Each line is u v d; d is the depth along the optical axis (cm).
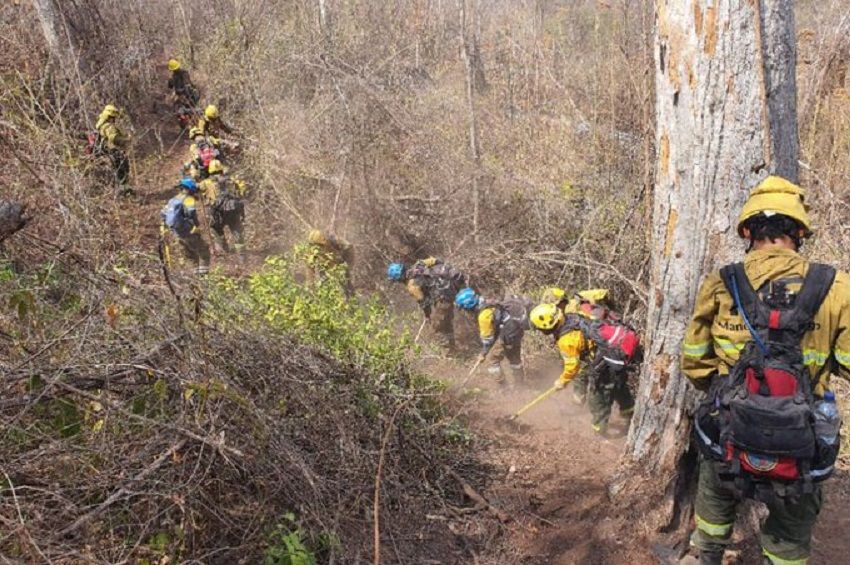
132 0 1453
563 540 364
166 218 770
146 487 301
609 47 894
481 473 432
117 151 891
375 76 918
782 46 302
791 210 264
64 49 930
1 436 297
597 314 491
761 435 247
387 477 372
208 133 1058
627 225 659
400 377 465
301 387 375
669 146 322
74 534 285
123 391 335
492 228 770
